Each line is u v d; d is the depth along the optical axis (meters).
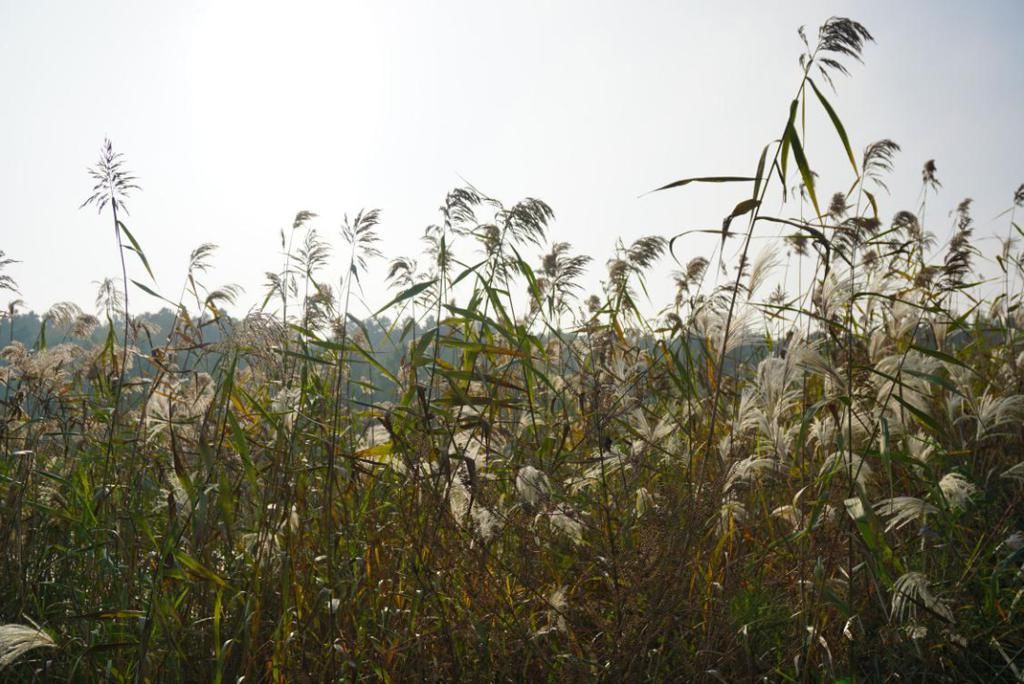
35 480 5.23
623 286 5.71
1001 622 3.89
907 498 3.75
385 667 3.70
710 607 3.87
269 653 3.78
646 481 4.95
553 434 5.05
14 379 5.81
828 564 3.95
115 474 4.96
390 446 4.47
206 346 4.93
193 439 4.53
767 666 3.79
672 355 4.87
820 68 3.88
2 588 4.54
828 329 4.32
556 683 3.80
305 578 4.06
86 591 4.46
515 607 3.99
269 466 4.29
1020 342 5.35
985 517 4.43
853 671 3.60
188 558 3.51
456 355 5.63
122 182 4.98
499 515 4.07
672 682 3.70
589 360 5.07
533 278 5.12
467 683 3.74
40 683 3.90
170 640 3.49
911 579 3.54
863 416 4.20
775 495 5.02
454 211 5.21
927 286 5.77
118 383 4.98
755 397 4.43
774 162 3.91
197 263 5.86
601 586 4.17
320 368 5.73
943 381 3.76
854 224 4.84
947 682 3.69
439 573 4.06
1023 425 4.70
